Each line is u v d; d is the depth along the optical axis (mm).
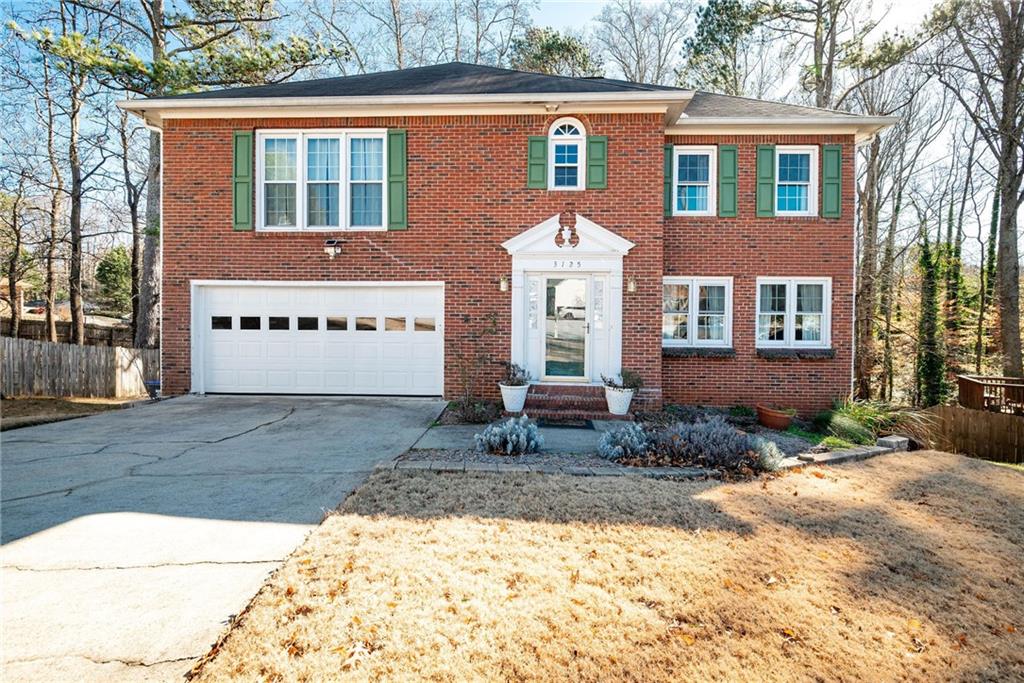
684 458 6598
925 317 18578
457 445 7207
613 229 10250
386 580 3434
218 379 10906
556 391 10023
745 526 4609
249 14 17109
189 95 10898
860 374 18609
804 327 11266
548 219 10258
